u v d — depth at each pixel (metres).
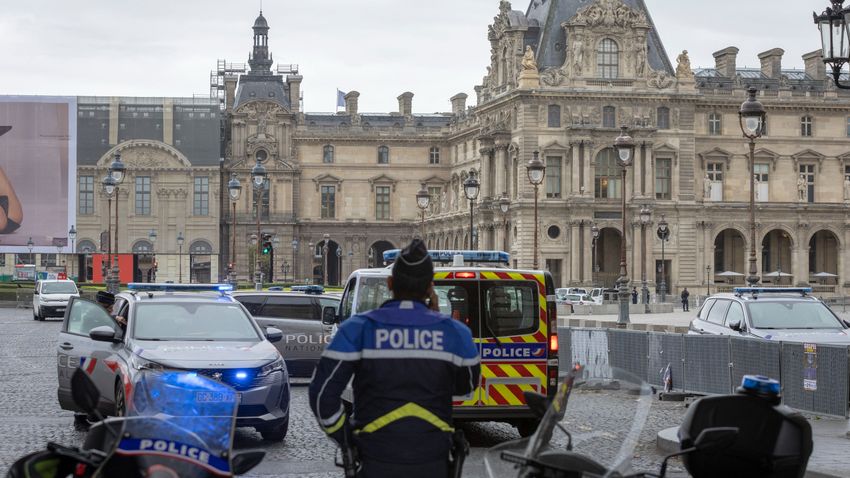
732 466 12.68
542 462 10.39
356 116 168.50
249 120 164.12
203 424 11.02
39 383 36.03
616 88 126.12
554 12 129.00
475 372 10.42
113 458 10.41
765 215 132.25
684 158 128.62
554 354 22.59
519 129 125.69
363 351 10.16
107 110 160.75
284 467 20.38
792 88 139.25
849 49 24.27
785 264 138.38
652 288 125.88
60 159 154.88
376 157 166.88
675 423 26.69
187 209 162.25
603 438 11.07
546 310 22.64
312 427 25.91
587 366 11.68
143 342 23.31
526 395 11.52
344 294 25.36
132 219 161.50
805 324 32.69
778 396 12.70
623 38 126.62
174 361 22.19
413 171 167.00
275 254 164.12
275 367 23.06
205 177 162.50
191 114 161.88
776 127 137.12
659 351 34.25
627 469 10.83
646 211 102.44
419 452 10.04
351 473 10.28
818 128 137.88
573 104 125.56
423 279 10.47
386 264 26.28
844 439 23.11
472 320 22.38
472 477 17.20
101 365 24.08
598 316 89.69
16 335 63.59
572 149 125.00
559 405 10.63
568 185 125.25
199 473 10.53
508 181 130.25
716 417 12.77
